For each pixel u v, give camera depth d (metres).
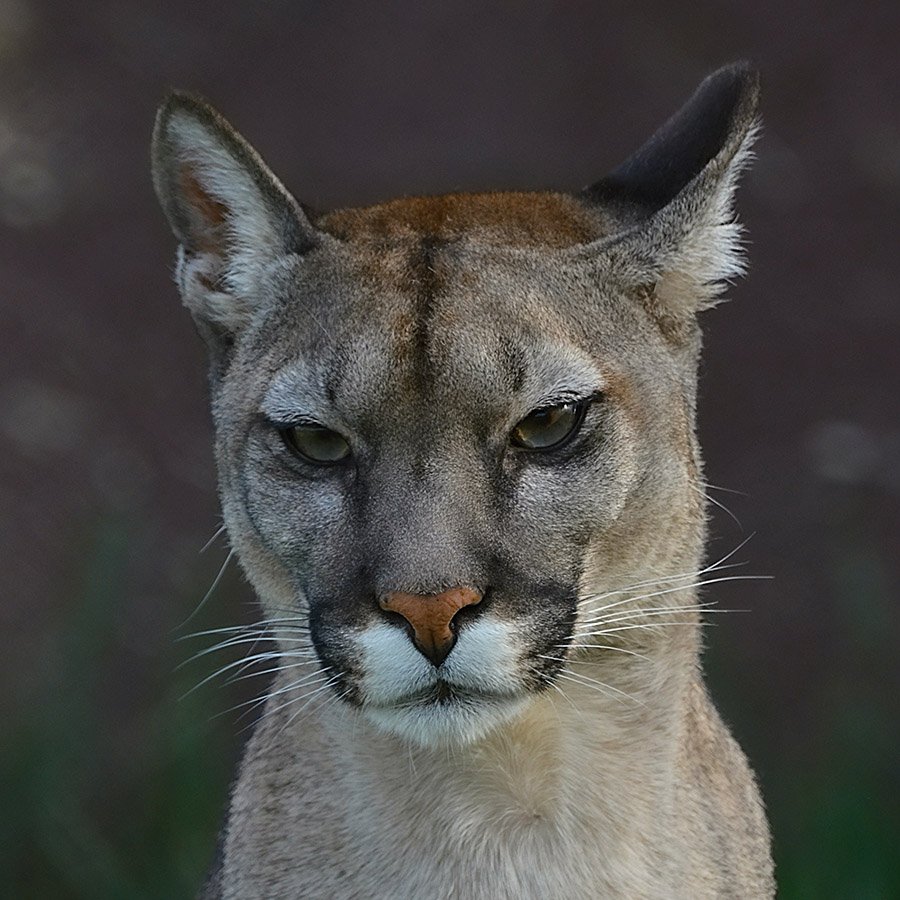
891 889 12.43
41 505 15.40
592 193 8.87
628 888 7.82
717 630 14.10
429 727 7.47
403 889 7.83
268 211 8.16
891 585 14.76
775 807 13.02
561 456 7.53
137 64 20.69
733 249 8.30
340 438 7.61
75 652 13.39
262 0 21.75
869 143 19.30
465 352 7.39
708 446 16.22
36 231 18.42
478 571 7.22
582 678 7.77
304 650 7.88
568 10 21.33
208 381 8.79
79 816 12.82
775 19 20.92
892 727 13.41
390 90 20.25
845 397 16.70
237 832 8.36
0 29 20.62
